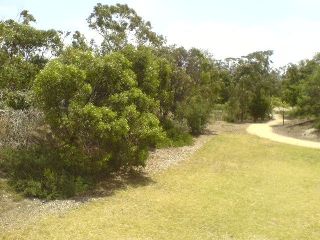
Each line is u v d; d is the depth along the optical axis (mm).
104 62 14125
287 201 12672
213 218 10992
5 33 16969
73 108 12781
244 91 40875
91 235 9562
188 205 12055
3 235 9375
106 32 27281
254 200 12711
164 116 24078
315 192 13750
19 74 16469
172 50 27875
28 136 14344
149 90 17234
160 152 20281
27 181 12258
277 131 30891
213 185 14422
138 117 14688
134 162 15117
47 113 13047
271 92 45375
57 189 12305
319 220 10984
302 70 45156
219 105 42312
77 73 12922
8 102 15273
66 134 13430
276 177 15828
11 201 11406
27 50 19328
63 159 13375
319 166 17969
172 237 9633
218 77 35094
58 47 19828
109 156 13508
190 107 27531
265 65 43938
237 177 15727
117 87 14391
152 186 14055
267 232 10094
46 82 12711
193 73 28781
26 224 10070
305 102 31781
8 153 13344
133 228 10109
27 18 21266
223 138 26172
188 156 19766
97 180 14141
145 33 27422
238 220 10891
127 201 12227
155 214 11188
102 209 11406
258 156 20109
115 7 27281
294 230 10258
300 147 22750
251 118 42250
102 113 13031
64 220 10438
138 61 17125
